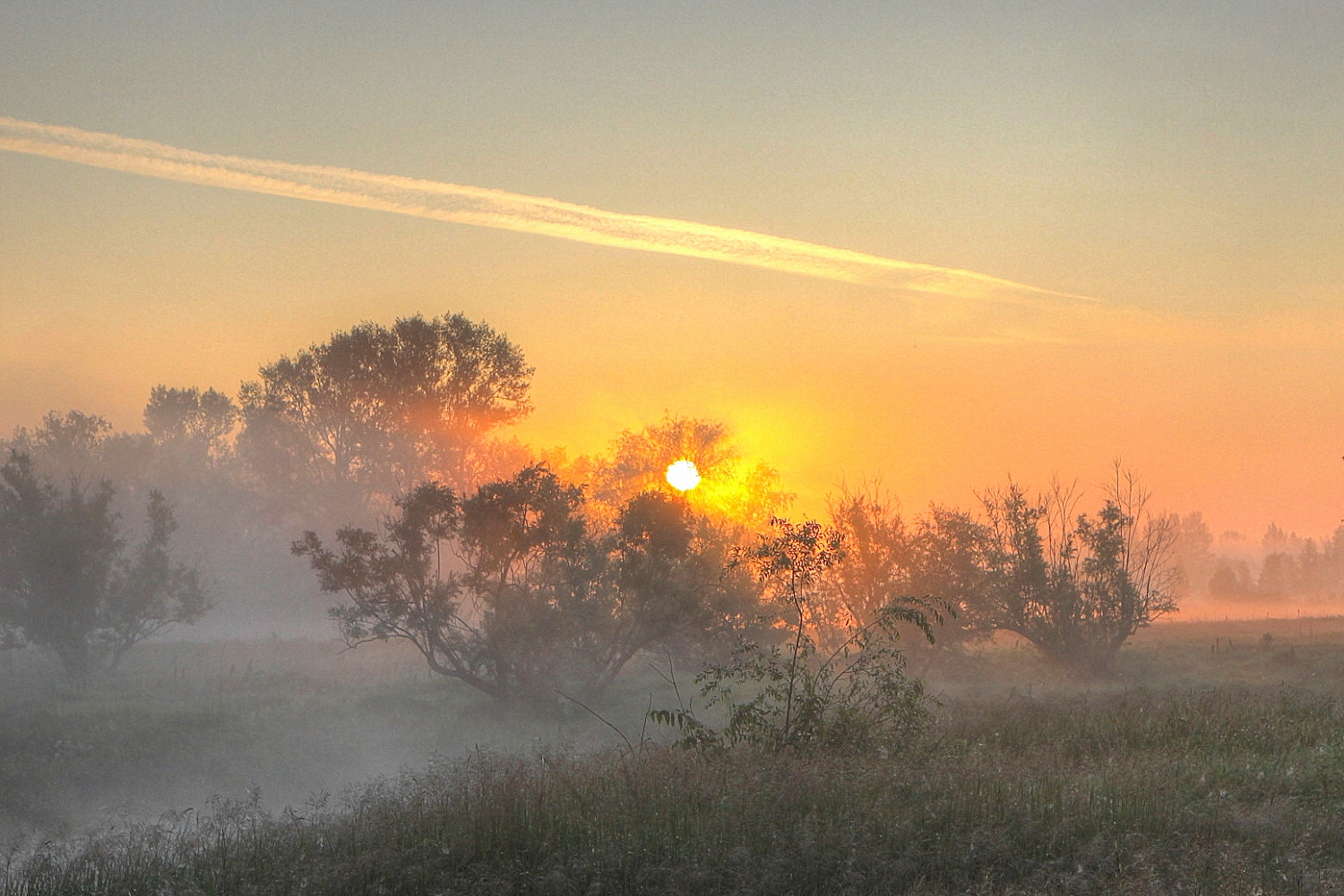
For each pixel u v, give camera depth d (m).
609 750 13.48
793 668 14.77
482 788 10.77
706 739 13.77
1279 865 8.55
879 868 8.62
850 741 13.80
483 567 31.12
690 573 32.44
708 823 9.57
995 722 17.03
